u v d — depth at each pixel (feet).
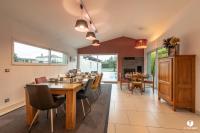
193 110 12.61
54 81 11.99
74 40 26.76
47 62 20.57
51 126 8.89
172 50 14.74
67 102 9.25
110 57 35.09
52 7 13.00
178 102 12.82
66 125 9.28
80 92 12.12
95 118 11.03
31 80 16.34
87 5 13.78
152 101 16.19
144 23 21.62
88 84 11.66
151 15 18.04
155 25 21.58
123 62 33.55
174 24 16.96
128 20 20.84
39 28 17.22
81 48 34.88
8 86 12.87
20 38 14.47
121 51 33.65
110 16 18.24
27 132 8.64
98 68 35.50
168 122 10.39
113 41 33.88
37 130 8.93
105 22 20.42
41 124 9.86
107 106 14.19
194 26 12.87
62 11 14.07
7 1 10.84
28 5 11.92
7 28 12.69
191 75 12.74
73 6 13.52
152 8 15.92
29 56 16.61
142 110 13.01
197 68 12.48
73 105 9.26
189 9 13.67
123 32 30.01
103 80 34.96
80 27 11.04
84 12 15.16
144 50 32.58
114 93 20.71
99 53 34.30
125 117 11.27
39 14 13.83
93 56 35.35
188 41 13.82
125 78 26.94
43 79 12.51
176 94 12.87
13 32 13.46
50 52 21.24
